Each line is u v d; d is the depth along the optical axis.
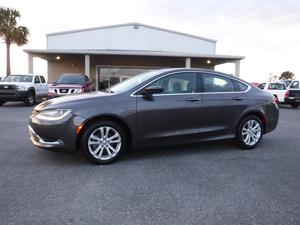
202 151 6.04
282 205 3.53
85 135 4.92
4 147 6.14
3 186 4.00
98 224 3.06
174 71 5.64
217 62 27.36
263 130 6.53
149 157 5.54
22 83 15.93
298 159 5.53
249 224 3.09
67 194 3.77
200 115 5.71
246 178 4.43
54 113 4.88
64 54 23.31
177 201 3.61
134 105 5.18
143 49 27.98
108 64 27.53
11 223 3.04
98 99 5.07
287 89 19.23
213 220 3.16
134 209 3.39
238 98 6.11
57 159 5.31
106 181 4.24
